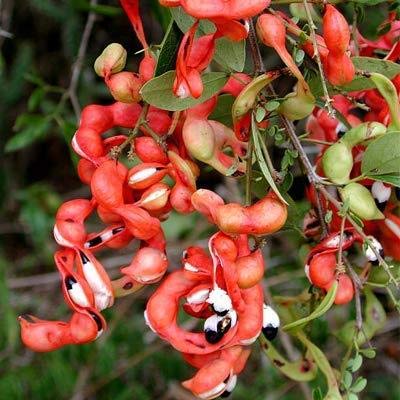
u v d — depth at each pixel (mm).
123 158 575
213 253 433
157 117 463
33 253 995
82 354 814
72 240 450
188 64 430
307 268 467
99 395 831
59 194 1055
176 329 445
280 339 693
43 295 942
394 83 467
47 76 953
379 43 504
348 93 466
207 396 449
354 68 443
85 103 857
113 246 462
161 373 852
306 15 468
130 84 458
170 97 442
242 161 464
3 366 833
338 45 434
